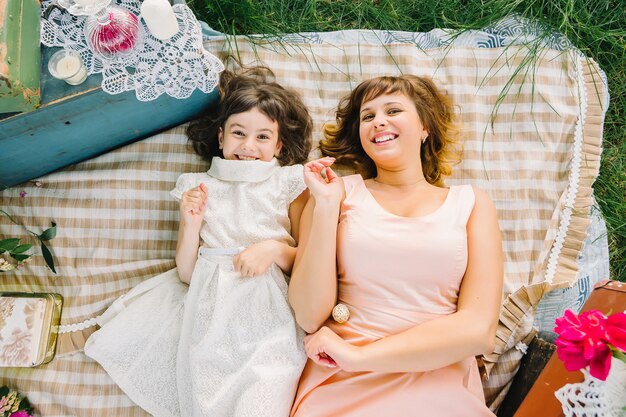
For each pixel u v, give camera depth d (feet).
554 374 3.68
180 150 5.40
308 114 5.31
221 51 5.47
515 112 5.49
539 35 5.62
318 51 5.59
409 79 4.89
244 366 4.25
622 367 3.06
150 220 5.33
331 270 4.24
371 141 4.52
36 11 3.99
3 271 5.34
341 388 4.16
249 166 4.75
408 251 4.20
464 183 5.41
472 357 4.33
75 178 5.31
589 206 5.31
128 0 4.14
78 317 5.19
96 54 4.00
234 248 4.60
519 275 5.26
